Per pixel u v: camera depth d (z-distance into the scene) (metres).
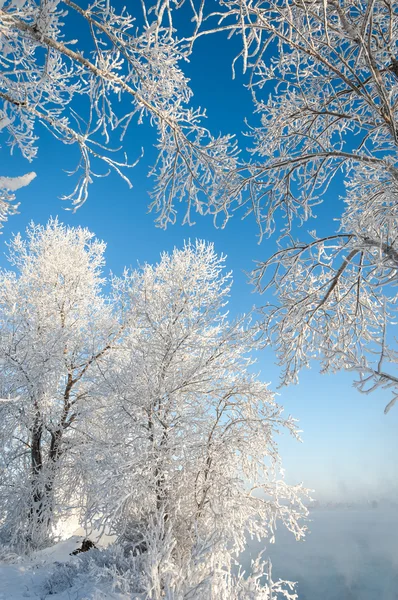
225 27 3.04
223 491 7.33
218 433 8.12
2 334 10.53
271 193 5.55
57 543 10.02
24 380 10.28
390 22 4.10
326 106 5.64
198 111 4.02
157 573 5.10
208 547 5.51
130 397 8.09
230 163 4.42
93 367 10.83
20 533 9.91
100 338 11.73
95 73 3.39
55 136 3.68
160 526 5.82
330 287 6.05
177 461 7.29
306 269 6.15
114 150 3.62
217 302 9.16
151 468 7.33
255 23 3.50
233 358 9.02
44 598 5.25
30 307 12.16
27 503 10.38
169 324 8.76
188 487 7.58
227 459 7.73
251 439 7.77
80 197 3.64
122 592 5.25
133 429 7.88
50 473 10.45
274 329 6.33
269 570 5.19
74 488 10.56
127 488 6.93
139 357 8.64
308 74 5.59
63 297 12.88
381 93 3.73
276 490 7.87
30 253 13.67
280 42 4.59
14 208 3.22
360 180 6.18
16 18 2.99
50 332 11.16
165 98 3.86
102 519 7.05
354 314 6.33
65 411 11.55
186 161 4.27
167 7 2.69
